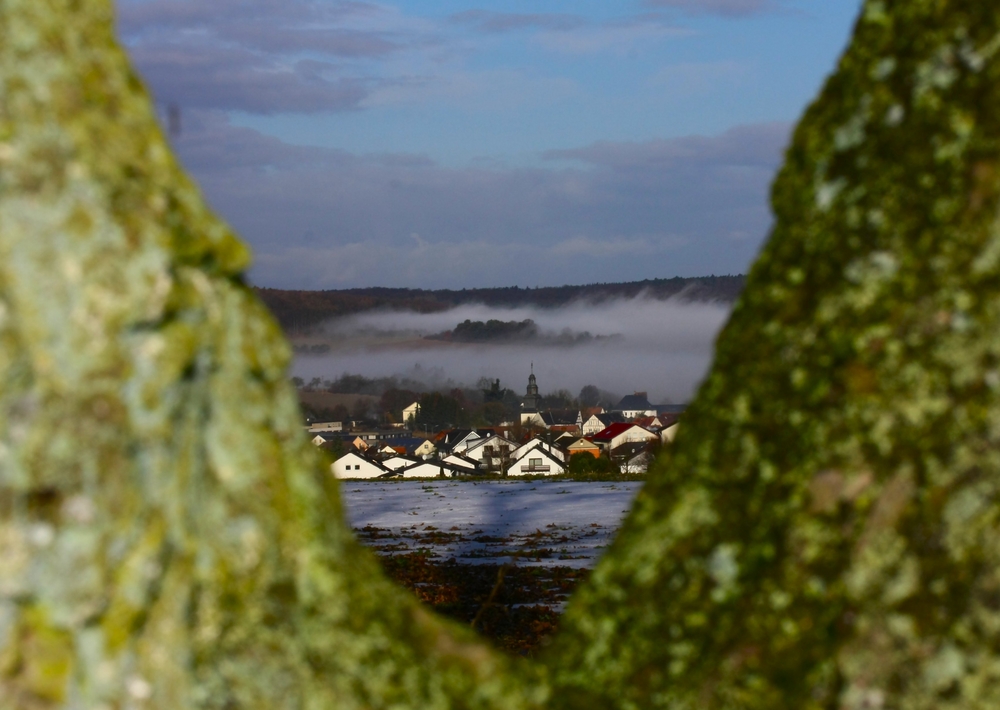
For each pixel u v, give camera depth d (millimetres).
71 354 1982
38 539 1966
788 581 2279
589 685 2430
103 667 1997
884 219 2357
